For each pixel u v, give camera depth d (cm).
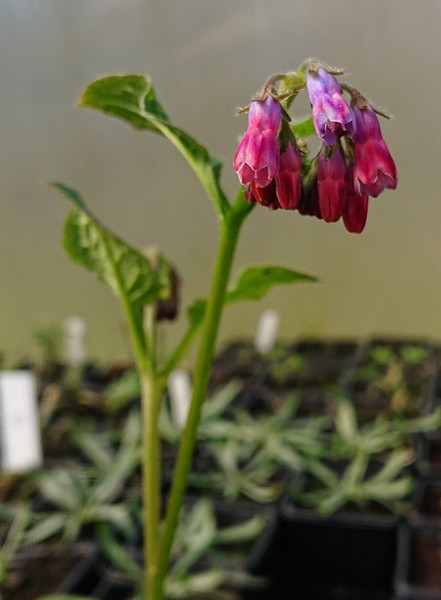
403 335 102
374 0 84
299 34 87
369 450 69
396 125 88
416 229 94
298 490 65
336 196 38
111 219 100
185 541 55
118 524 59
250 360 98
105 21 90
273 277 43
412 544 57
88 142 96
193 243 100
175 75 91
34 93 95
